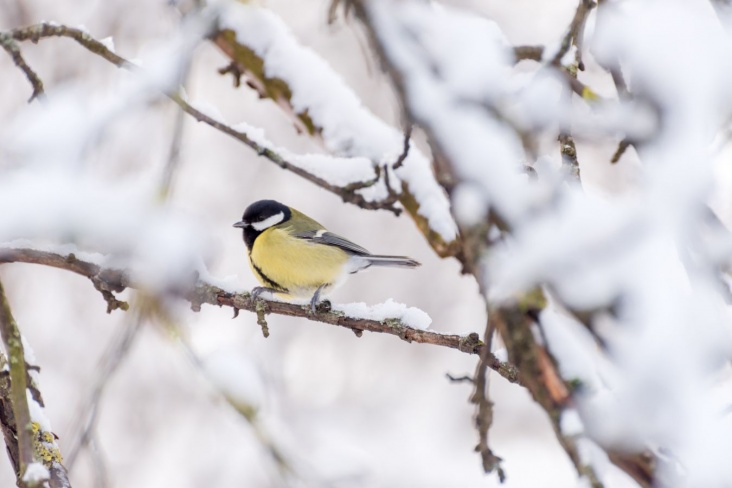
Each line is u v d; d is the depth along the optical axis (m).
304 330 17.56
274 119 16.05
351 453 15.46
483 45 5.63
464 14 6.77
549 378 3.77
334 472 6.79
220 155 16.25
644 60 4.58
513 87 5.65
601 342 4.09
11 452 6.24
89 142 5.69
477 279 4.14
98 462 6.37
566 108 5.24
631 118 4.68
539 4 13.33
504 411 17.88
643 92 4.61
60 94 5.92
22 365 5.27
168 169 5.51
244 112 16.02
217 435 14.82
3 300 5.39
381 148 8.62
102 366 6.23
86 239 5.16
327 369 17.91
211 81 15.66
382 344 18.27
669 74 4.47
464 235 4.25
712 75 4.41
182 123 6.01
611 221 3.96
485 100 5.23
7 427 6.27
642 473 3.58
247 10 9.19
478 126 4.80
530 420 17.73
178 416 14.89
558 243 3.87
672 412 3.72
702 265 4.43
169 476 14.40
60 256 6.54
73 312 14.40
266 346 16.22
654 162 4.33
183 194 15.45
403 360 18.28
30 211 5.09
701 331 4.04
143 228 5.17
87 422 6.16
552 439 17.58
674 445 3.69
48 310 14.35
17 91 12.02
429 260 17.81
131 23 11.88
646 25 4.70
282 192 16.72
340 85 9.09
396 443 16.97
